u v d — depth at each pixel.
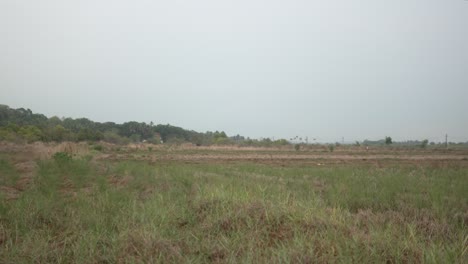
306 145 53.00
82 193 8.77
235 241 4.79
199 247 4.68
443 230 5.86
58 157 17.12
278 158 28.94
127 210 6.60
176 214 6.23
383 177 12.04
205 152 37.41
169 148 44.03
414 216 6.88
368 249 4.34
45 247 4.68
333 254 4.18
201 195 7.50
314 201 7.29
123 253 4.46
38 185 10.17
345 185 10.20
